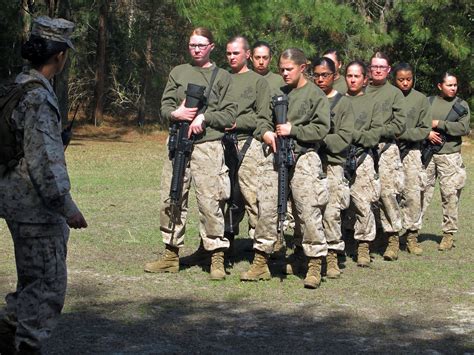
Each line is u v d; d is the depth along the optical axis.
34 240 5.04
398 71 10.51
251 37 26.56
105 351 6.13
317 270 8.31
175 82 8.62
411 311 7.47
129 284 8.26
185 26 34.06
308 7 27.38
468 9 29.83
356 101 9.66
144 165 21.45
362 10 31.64
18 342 5.07
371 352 6.23
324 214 8.79
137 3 33.97
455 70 32.62
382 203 9.95
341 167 8.81
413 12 29.30
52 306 5.11
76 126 34.09
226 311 7.33
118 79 35.09
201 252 9.28
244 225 12.16
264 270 8.54
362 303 7.73
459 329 6.91
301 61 8.18
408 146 10.51
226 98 8.52
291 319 7.10
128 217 12.53
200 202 8.41
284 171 8.11
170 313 7.22
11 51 26.41
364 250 9.55
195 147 8.41
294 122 8.12
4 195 5.00
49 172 4.89
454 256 10.34
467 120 10.77
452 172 10.73
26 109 4.92
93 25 33.91
